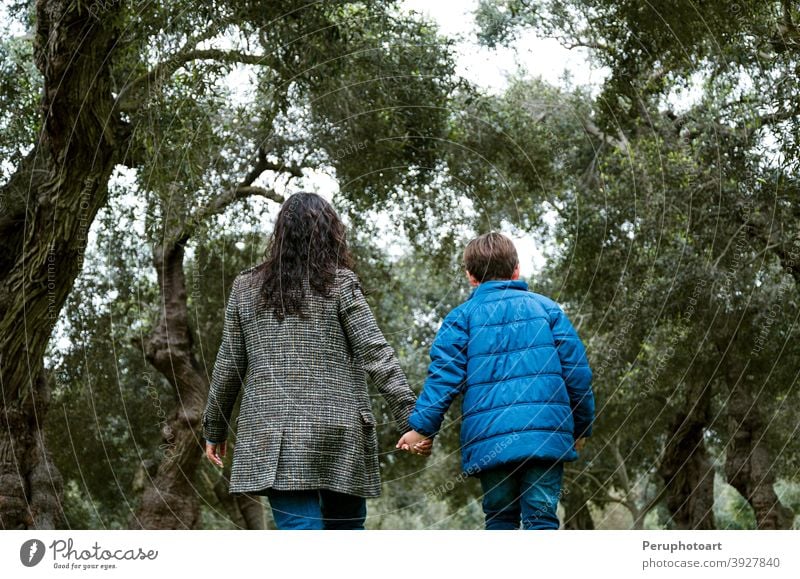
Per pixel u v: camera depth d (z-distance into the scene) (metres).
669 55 8.41
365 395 3.39
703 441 12.66
